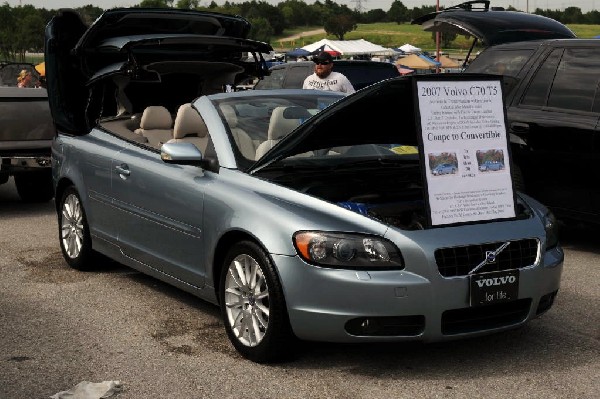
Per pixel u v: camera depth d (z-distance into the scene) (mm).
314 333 4398
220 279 4980
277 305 4488
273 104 5785
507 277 4480
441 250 4352
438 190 4480
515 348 4949
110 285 6438
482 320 4527
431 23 10961
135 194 5828
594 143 7328
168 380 4430
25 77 15938
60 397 4141
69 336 5188
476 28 9969
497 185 4664
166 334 5223
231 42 7066
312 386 4336
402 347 4949
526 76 8062
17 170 9945
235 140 5324
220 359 4758
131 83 7082
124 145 6227
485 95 4633
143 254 5844
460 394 4230
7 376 4488
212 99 5730
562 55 7855
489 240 4480
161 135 6492
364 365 4652
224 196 4945
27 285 6449
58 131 7203
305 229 4414
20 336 5188
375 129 5172
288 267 4418
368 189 4973
